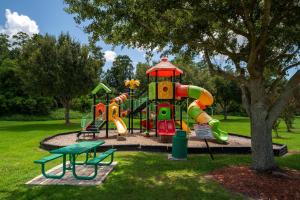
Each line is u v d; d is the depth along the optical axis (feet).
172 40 31.55
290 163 36.24
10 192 23.18
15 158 37.93
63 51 108.47
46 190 23.58
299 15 29.73
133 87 72.95
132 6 29.09
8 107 153.79
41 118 154.40
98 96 145.59
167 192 23.80
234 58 33.30
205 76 149.69
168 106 61.36
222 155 41.24
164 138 52.16
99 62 115.96
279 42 33.71
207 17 28.55
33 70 107.24
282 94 30.45
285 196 23.67
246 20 28.86
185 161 35.70
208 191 24.25
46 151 44.29
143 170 30.73
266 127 30.55
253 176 28.12
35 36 115.96
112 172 29.73
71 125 111.04
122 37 32.01
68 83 109.40
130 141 53.83
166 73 68.39
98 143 31.96
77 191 23.44
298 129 103.76
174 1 26.89
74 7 30.42
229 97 159.02
